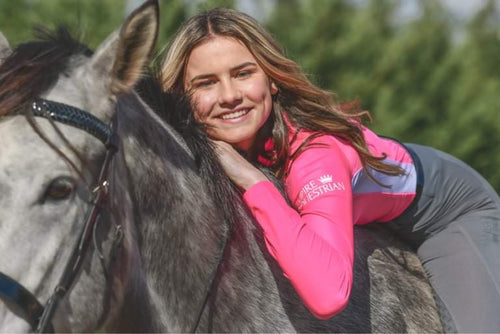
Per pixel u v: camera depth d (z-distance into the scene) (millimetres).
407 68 12805
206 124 3584
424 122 12727
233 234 3463
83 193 2822
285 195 3602
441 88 12695
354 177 3645
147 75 3393
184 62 3621
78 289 2875
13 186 2648
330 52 12938
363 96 12742
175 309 3312
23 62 2854
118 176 3031
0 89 2771
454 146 12617
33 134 2707
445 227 4094
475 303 3787
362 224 3959
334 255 3219
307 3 13117
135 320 3242
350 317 3617
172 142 3389
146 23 2955
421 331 3836
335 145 3602
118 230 2990
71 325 2883
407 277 3973
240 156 3547
